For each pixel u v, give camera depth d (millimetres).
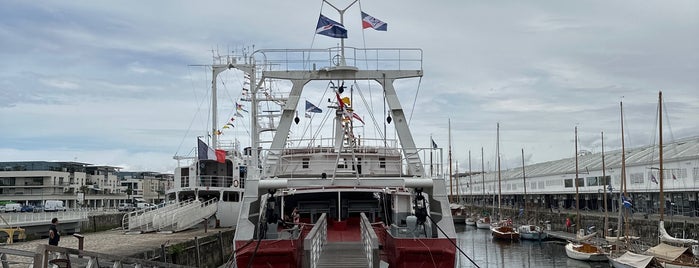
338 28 17688
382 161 19250
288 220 17875
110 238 34219
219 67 47969
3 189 89000
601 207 70062
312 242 12367
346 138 19094
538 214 74625
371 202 20062
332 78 17875
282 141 17562
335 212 19828
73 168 102188
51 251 11695
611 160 70812
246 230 14359
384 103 18406
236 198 46875
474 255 51031
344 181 15531
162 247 26812
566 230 64125
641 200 61156
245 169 48062
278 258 13688
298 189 16016
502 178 109500
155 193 133500
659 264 36000
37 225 37875
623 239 45844
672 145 60750
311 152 19266
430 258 13961
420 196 16078
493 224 73500
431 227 15797
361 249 15656
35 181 90188
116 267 13883
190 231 39688
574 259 46625
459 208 92688
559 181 81625
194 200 44312
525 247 56188
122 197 107188
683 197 53156
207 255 33969
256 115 42000
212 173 49344
